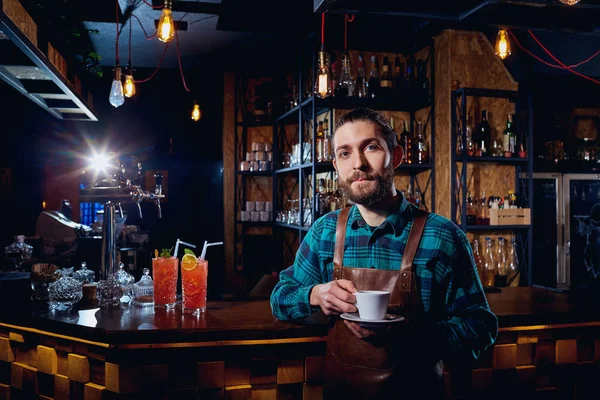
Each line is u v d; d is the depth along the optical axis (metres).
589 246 4.66
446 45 3.84
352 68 4.11
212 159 6.36
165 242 6.65
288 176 5.29
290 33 4.41
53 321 1.69
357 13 2.39
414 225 1.30
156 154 6.61
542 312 1.83
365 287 1.29
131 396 1.55
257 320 1.70
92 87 6.41
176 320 1.70
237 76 5.27
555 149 4.61
